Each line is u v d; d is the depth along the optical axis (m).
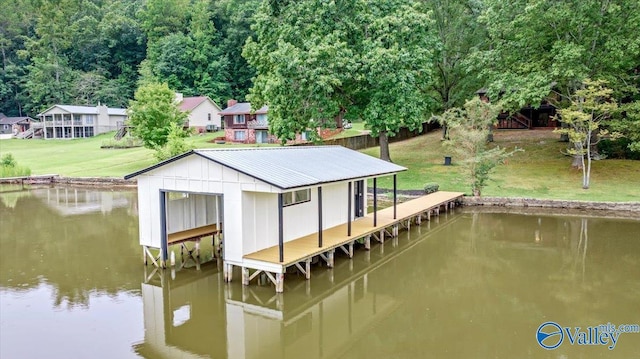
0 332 8.89
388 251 14.85
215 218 14.63
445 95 32.50
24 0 80.44
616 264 13.24
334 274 12.54
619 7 22.31
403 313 9.97
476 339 8.69
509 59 26.30
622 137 25.28
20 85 71.31
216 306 10.27
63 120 58.09
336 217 15.34
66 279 12.01
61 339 8.60
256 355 8.05
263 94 25.14
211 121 54.94
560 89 26.97
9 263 13.39
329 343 8.54
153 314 9.80
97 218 20.00
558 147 29.47
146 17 73.69
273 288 11.34
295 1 25.39
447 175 26.34
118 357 7.91
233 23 67.62
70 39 75.06
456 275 12.48
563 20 23.88
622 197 21.09
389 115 24.05
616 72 24.39
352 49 24.92
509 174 25.72
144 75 64.56
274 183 10.45
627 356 8.01
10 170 33.12
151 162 36.19
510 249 14.98
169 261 13.25
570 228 17.64
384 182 25.69
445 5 31.17
